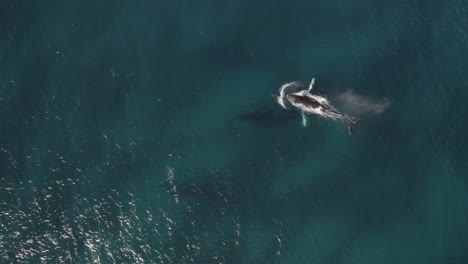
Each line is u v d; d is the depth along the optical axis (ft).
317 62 411.54
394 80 404.98
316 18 431.43
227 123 386.52
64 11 418.72
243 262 346.33
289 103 392.47
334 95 397.80
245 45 416.87
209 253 347.97
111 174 367.86
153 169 370.32
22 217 353.10
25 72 395.14
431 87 403.34
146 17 422.41
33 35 408.26
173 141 379.14
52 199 359.25
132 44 411.34
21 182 362.33
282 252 349.20
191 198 362.33
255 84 401.08
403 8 439.22
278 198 363.76
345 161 376.07
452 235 352.90
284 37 422.00
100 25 416.05
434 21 434.30
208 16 427.33
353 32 425.69
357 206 362.33
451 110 394.93
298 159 376.07
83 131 379.14
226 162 373.81
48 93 389.19
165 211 358.64
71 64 400.67
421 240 352.28
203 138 380.99
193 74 403.34
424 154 378.53
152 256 346.33
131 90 394.32
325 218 358.84
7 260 341.21
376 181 369.71
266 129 384.68
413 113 393.09
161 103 391.24
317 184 368.48
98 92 391.86
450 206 361.51
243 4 434.30
